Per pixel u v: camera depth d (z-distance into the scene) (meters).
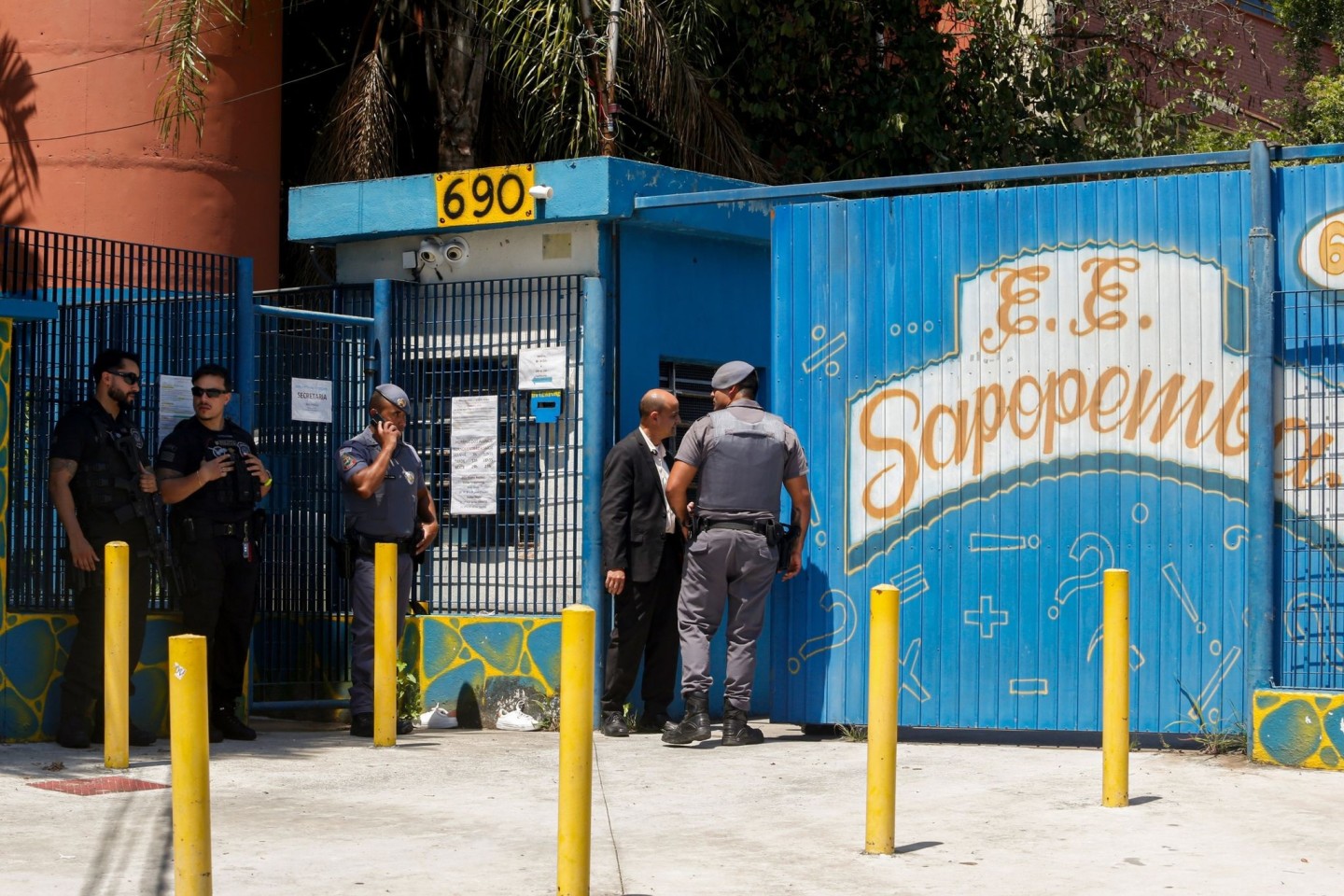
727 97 16.69
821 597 9.44
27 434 9.05
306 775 8.09
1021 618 8.99
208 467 9.03
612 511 9.59
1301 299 8.43
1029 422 9.01
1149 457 8.75
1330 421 8.34
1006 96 17.73
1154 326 8.76
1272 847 6.30
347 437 11.06
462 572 10.66
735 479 9.17
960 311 9.20
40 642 8.91
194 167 15.36
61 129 15.32
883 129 16.75
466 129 15.50
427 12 15.76
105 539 8.71
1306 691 8.14
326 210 11.19
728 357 11.03
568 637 5.38
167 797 7.25
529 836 6.48
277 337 10.87
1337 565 8.30
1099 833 6.57
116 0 15.27
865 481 9.37
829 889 5.62
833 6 16.72
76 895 5.41
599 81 14.38
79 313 9.34
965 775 8.01
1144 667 8.71
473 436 10.57
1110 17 19.14
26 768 8.00
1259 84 24.11
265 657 10.81
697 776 8.04
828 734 9.66
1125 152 18.58
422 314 10.93
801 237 9.61
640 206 10.04
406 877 5.72
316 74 16.75
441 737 9.73
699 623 9.27
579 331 10.22
